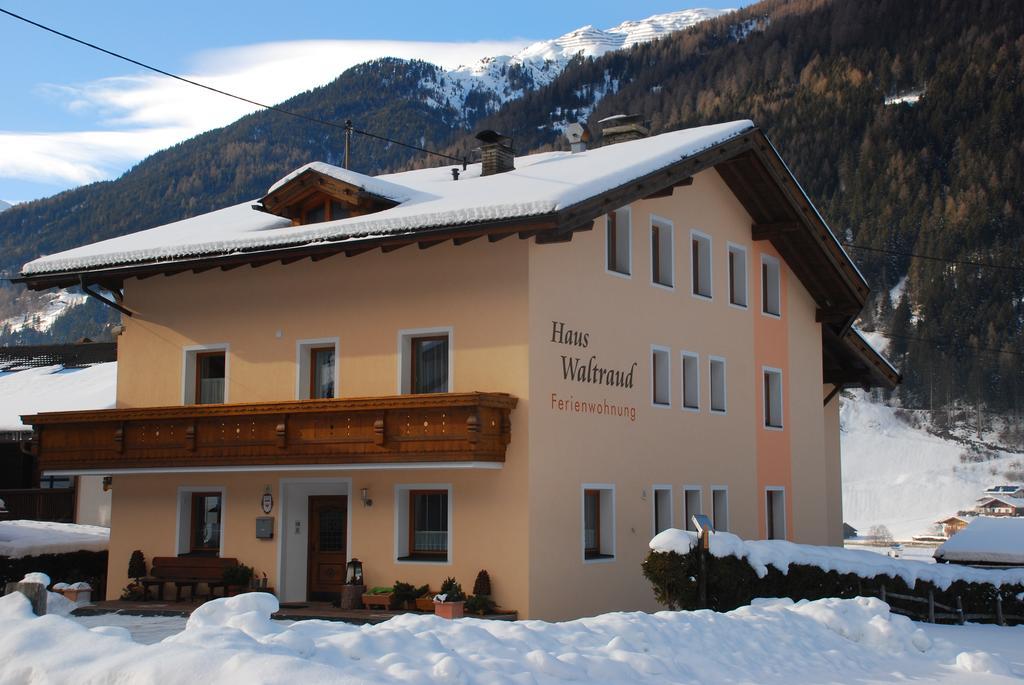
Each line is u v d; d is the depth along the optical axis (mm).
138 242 24047
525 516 19625
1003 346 165625
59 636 9305
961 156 191000
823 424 30484
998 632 21125
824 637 16016
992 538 29672
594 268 21969
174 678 8359
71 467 22422
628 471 22469
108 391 34125
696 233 25594
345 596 20438
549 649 12586
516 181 22172
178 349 23672
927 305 172500
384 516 20922
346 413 19891
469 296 20641
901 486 139750
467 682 9969
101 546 25844
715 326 26031
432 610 19750
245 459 20703
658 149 23641
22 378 37500
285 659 8555
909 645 16406
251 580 22031
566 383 20875
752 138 25484
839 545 33906
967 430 157125
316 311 22234
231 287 23234
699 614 15500
